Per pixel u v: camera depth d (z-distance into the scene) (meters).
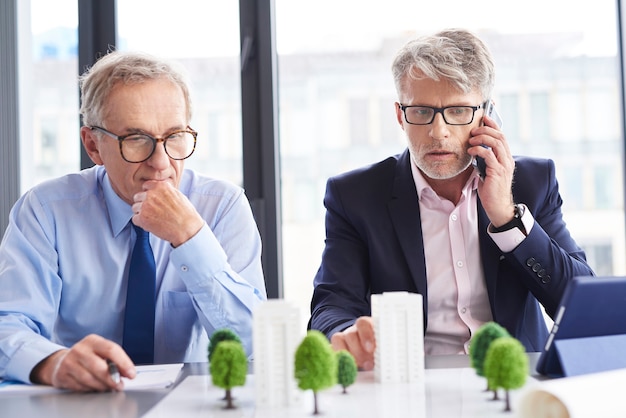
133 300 1.44
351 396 0.96
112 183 1.48
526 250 1.46
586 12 2.42
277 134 2.42
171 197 1.37
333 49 2.46
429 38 1.52
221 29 2.41
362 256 1.62
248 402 0.95
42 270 1.44
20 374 1.11
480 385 1.00
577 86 2.46
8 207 2.42
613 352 0.96
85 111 1.46
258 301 1.43
